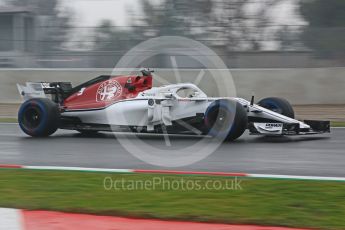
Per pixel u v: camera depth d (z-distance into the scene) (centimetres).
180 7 7181
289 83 6253
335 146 3453
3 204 2019
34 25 7575
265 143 3619
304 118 5194
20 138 4053
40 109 4012
